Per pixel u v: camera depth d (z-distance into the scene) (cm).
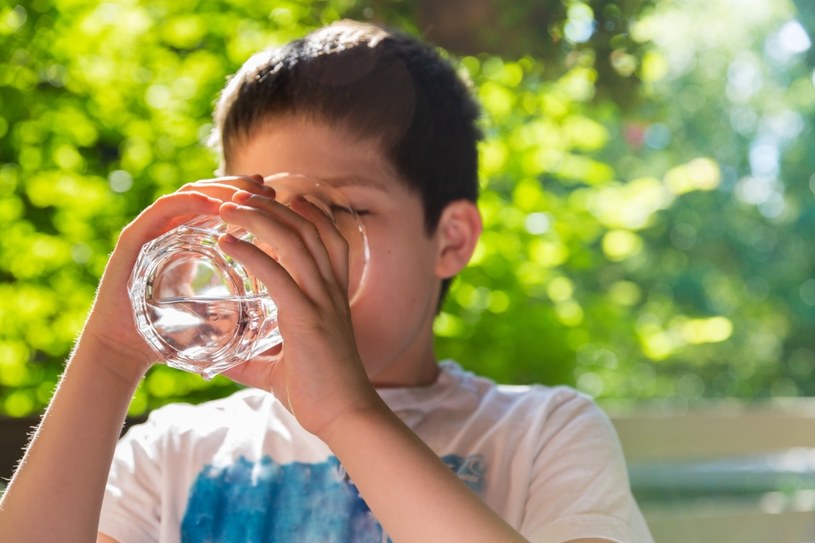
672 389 819
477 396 136
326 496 125
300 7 286
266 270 90
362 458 89
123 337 105
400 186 129
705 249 818
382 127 128
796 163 796
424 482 88
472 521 87
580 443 125
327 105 127
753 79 749
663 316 790
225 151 134
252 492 126
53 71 312
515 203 331
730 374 834
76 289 305
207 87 307
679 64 732
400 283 129
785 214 816
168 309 96
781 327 841
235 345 96
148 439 133
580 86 306
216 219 99
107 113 311
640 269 791
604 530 114
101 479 101
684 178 370
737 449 239
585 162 343
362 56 133
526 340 314
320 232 97
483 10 235
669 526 231
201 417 135
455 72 148
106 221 308
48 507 98
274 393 103
